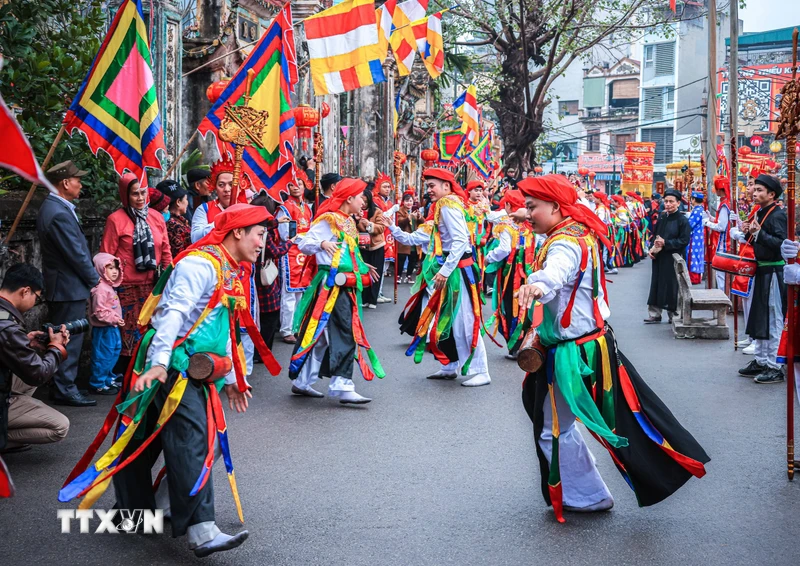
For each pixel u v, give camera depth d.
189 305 4.36
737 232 10.11
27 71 8.73
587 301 4.93
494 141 43.78
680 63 66.88
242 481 5.75
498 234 10.41
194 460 4.30
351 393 7.90
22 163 2.78
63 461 6.11
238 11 16.67
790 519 5.12
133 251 8.00
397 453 6.41
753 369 9.33
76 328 5.75
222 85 9.86
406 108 29.92
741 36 55.84
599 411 4.90
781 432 7.04
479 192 13.42
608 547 4.69
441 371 9.12
